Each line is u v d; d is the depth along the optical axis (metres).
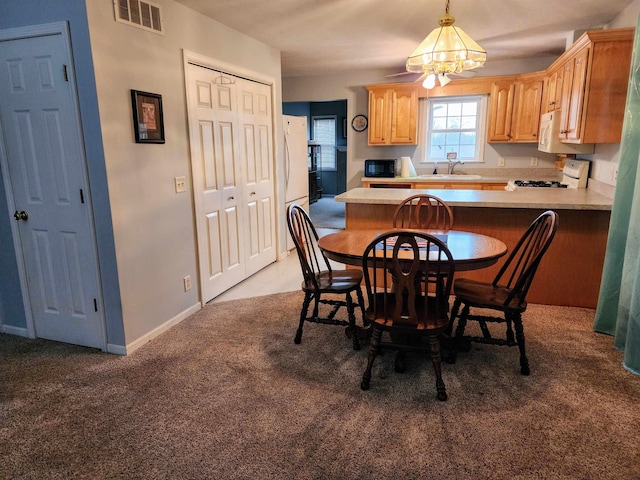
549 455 1.76
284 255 5.09
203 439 1.89
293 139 5.17
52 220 2.66
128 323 2.69
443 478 1.65
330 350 2.71
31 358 2.65
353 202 3.65
